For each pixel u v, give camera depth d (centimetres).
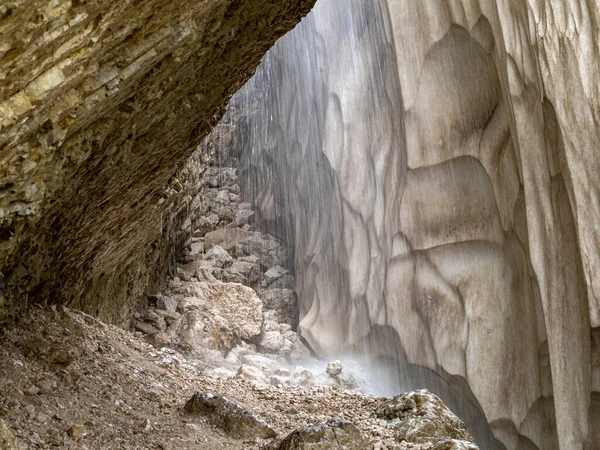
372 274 1192
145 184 604
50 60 256
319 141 1460
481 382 852
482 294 869
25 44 231
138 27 311
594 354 619
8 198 306
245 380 724
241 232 1639
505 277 831
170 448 387
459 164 925
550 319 696
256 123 1781
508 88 770
